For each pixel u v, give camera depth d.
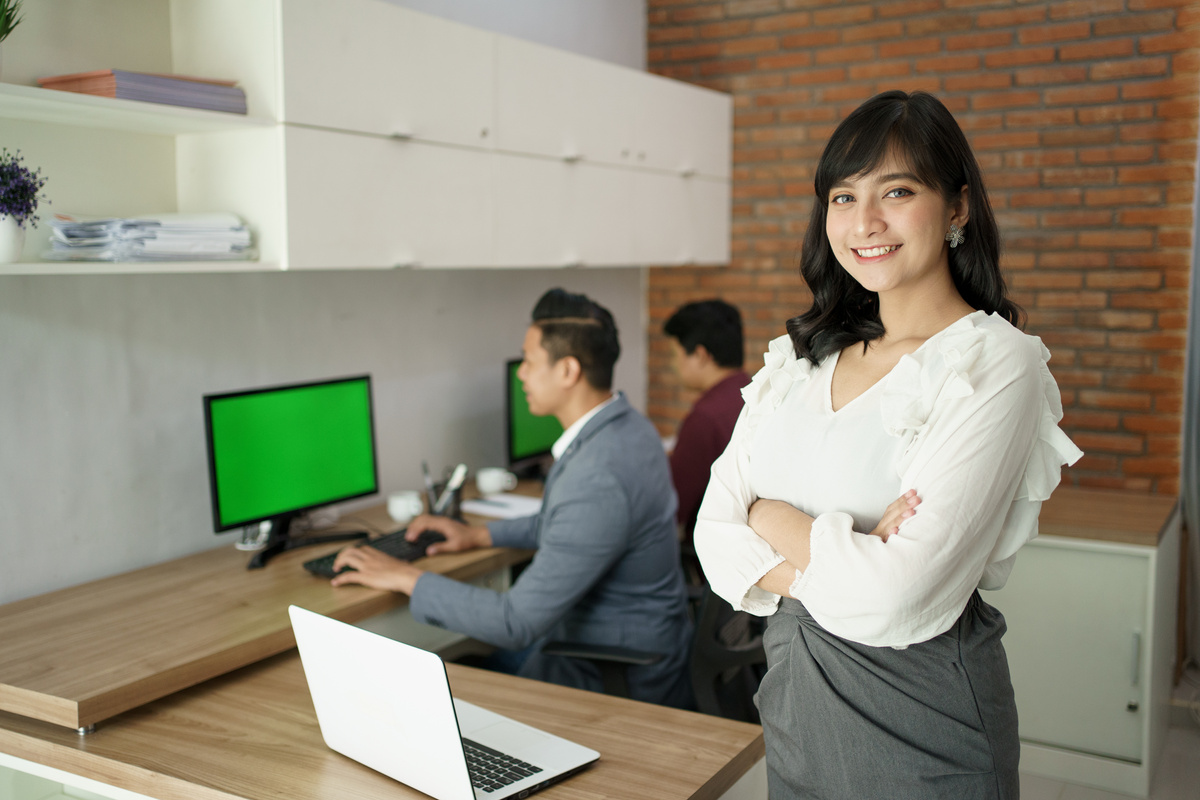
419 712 1.27
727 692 2.19
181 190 2.31
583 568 2.03
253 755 1.48
